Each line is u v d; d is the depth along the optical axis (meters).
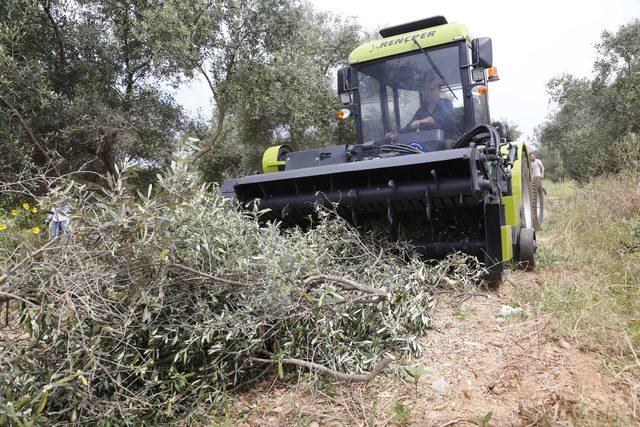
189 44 8.99
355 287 2.62
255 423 2.35
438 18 5.16
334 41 13.59
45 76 8.38
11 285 2.12
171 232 2.46
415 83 5.05
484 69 4.88
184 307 2.49
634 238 4.66
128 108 9.76
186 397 2.40
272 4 9.67
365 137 5.29
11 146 7.46
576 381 2.43
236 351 2.53
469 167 3.41
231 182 4.20
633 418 2.08
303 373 2.74
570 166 17.38
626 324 2.93
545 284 3.78
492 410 2.28
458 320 3.41
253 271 2.62
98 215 2.44
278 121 12.02
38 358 2.18
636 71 11.17
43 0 8.48
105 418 2.13
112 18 9.83
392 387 2.59
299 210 4.02
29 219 3.43
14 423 1.82
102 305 2.21
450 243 4.02
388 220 3.79
